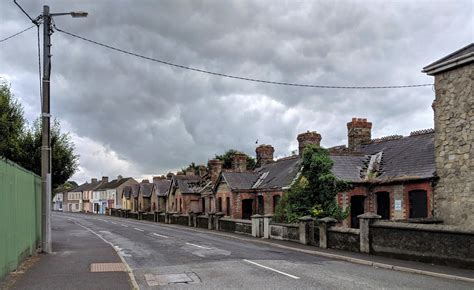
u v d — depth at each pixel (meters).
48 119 17.56
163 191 67.69
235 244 23.03
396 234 15.77
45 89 17.52
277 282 11.56
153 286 11.38
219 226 34.09
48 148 17.56
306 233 21.28
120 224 47.03
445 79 19.38
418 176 21.39
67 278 11.88
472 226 17.67
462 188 18.25
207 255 17.88
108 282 11.33
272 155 45.88
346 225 24.17
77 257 16.33
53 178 30.17
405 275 12.70
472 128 17.91
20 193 13.70
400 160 25.17
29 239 15.80
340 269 13.91
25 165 26.81
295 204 25.03
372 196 24.67
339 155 27.58
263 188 35.53
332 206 24.06
